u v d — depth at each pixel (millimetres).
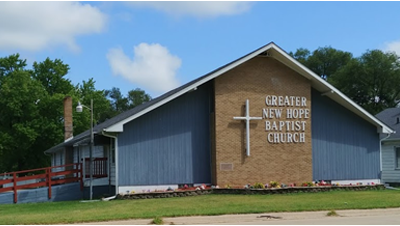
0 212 20219
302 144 28688
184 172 26797
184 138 26984
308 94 29078
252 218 17016
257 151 27562
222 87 27156
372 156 31250
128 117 25203
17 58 53750
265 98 28000
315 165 29562
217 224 15602
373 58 65750
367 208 19672
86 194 27938
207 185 27141
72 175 31188
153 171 26141
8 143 49219
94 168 28844
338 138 30391
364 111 30422
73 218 16656
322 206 19859
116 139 25453
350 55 78688
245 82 27656
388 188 29609
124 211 18781
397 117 37500
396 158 35156
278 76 28438
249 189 25562
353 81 66875
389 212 18766
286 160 28188
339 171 30188
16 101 48844
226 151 26953
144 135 26141
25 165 54125
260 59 28109
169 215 17391
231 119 27172
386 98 66812
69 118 44844
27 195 26094
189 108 27250
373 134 31453
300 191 26516
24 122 50250
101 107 57125
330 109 30391
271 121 28031
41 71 54469
